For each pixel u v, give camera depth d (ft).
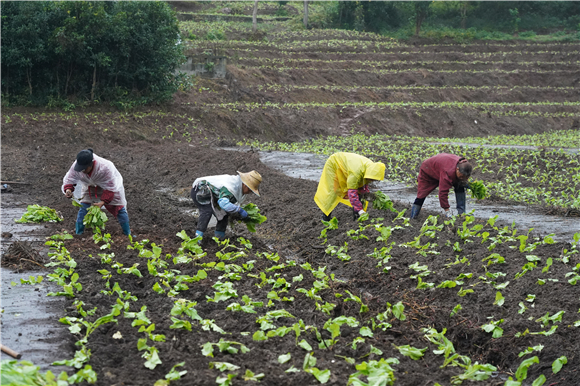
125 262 22.59
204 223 25.38
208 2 181.88
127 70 91.56
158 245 25.84
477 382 15.42
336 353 15.78
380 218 29.81
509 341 18.10
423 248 25.23
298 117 104.78
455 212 35.68
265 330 16.72
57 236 25.13
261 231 31.94
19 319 16.69
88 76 88.84
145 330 15.19
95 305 17.95
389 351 16.53
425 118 120.16
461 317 19.60
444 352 16.56
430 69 151.02
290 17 175.52
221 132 92.68
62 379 11.96
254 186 25.32
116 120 83.46
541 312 19.10
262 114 100.22
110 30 85.25
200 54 115.34
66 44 80.43
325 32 162.09
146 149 73.26
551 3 186.60
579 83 153.07
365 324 18.70
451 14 186.80
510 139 102.83
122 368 13.79
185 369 13.87
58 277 20.20
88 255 23.11
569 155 59.93
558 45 167.53
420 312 19.95
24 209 34.30
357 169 27.86
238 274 22.04
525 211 36.86
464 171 27.68
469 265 23.57
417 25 173.47
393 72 143.13
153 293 19.36
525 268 22.39
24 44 80.84
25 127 74.49
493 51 166.09
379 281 23.39
